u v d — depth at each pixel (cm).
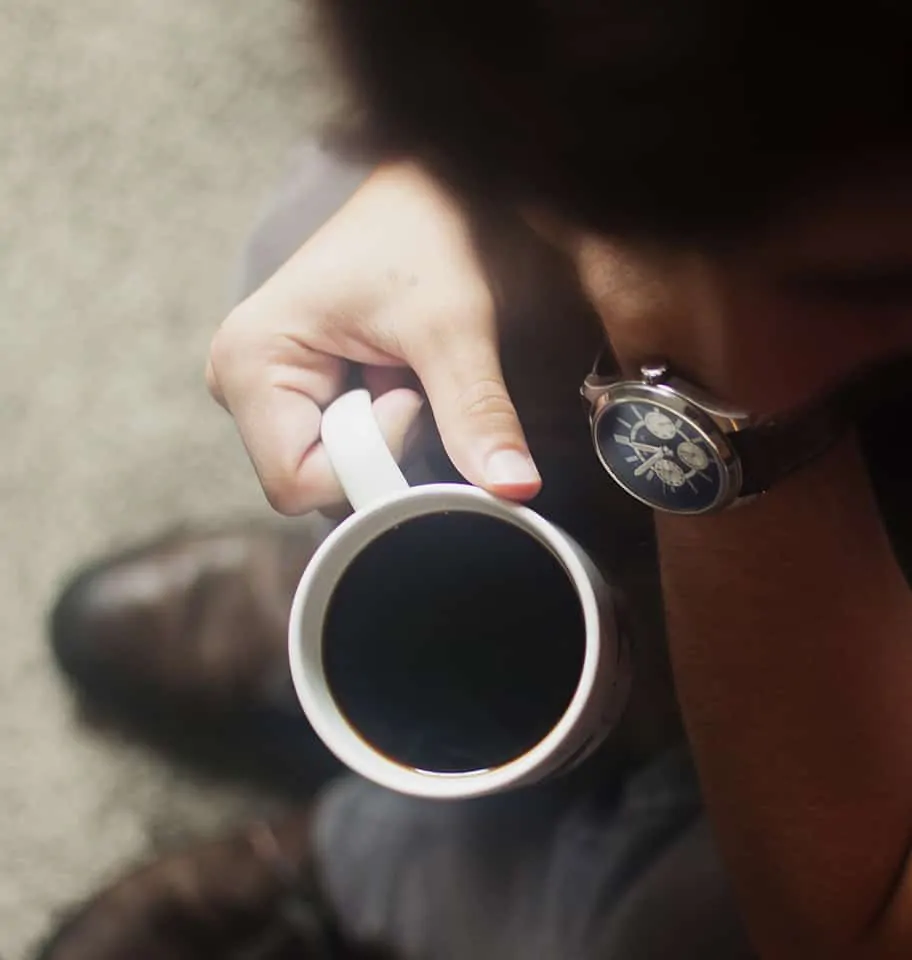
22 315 131
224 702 117
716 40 52
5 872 119
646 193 55
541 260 68
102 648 118
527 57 54
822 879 71
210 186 131
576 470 73
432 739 69
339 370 77
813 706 68
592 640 66
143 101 133
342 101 59
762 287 58
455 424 71
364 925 101
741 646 68
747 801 70
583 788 88
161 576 117
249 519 124
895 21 52
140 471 127
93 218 132
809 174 54
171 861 110
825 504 65
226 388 79
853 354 60
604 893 89
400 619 69
